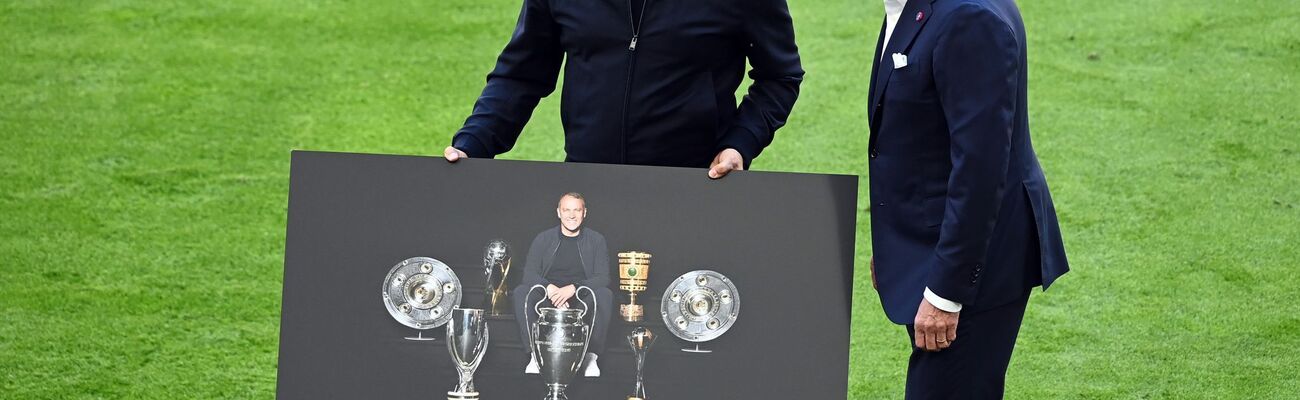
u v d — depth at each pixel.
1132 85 6.00
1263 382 3.72
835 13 6.86
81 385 3.68
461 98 6.00
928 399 2.68
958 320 2.57
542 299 2.61
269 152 5.49
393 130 5.70
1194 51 6.32
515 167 2.60
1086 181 5.17
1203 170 5.24
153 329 4.07
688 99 2.85
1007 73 2.42
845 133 5.61
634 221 2.60
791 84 3.00
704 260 2.60
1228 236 4.72
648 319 2.61
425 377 2.61
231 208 5.01
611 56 2.85
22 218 4.86
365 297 2.60
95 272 4.47
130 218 4.90
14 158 5.36
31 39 6.54
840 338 2.60
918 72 2.51
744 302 2.60
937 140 2.54
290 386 2.60
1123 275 4.46
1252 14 6.68
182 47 6.48
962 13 2.43
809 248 2.60
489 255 2.60
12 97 5.93
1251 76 6.05
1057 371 3.82
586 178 2.60
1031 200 2.61
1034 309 4.24
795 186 2.59
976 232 2.44
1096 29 6.58
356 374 2.60
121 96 5.97
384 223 2.59
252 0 7.03
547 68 3.06
